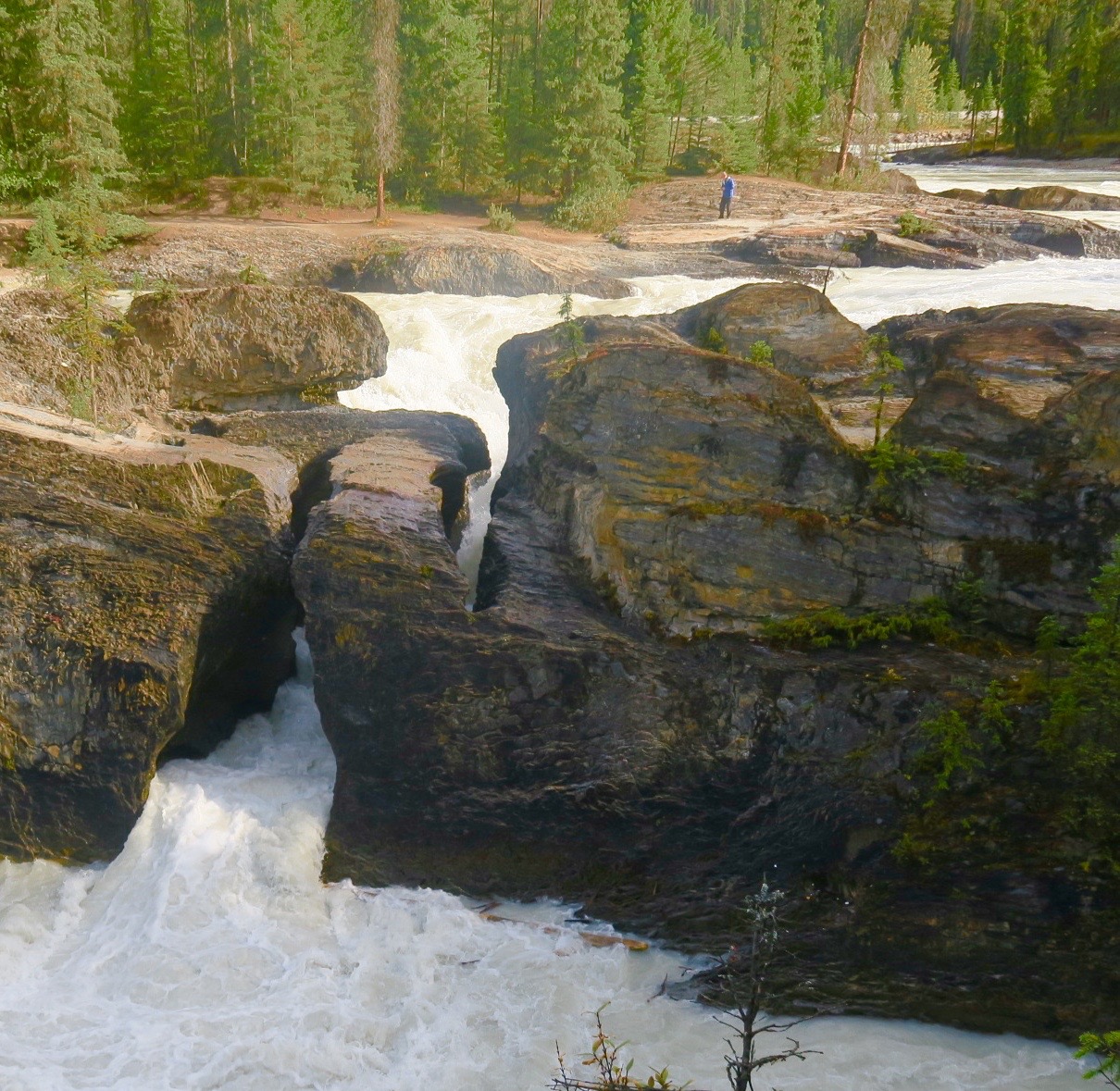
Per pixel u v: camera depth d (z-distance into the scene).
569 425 14.67
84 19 40.28
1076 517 12.14
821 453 13.27
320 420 18.50
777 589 12.84
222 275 34.47
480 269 32.97
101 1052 9.27
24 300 19.45
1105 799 9.95
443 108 48.03
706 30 60.78
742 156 56.56
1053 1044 9.27
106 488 13.32
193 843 11.27
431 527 13.63
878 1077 8.97
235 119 47.09
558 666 11.89
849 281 33.41
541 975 10.03
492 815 11.38
